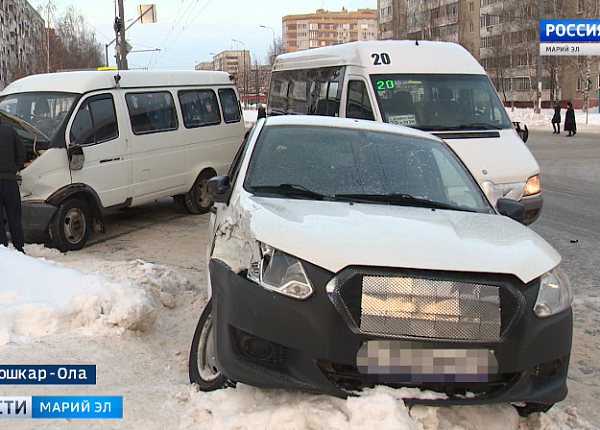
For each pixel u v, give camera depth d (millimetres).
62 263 7195
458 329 3330
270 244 3580
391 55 9906
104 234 9562
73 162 8258
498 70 71250
